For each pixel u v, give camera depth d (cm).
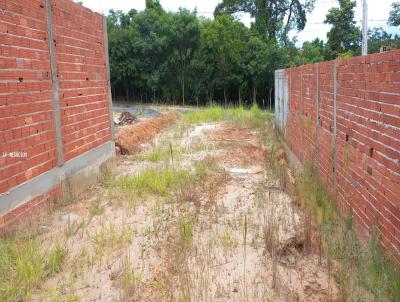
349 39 3394
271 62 3025
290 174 732
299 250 425
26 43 494
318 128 716
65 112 601
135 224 494
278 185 667
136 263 394
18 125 474
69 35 619
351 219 498
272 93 3178
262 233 461
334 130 594
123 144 947
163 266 388
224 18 3069
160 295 337
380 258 379
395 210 373
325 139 658
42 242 436
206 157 862
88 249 421
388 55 389
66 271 375
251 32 3322
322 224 495
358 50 3378
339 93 566
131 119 1548
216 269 384
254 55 3077
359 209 478
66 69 606
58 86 579
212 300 332
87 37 695
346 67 530
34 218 488
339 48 3431
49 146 550
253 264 393
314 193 581
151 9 3503
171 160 858
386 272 353
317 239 441
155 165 812
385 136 398
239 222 495
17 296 327
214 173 745
